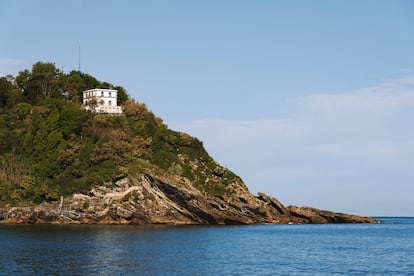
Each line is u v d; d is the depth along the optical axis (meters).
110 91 197.88
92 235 112.69
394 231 180.88
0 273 63.19
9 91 197.12
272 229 167.50
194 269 70.94
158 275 65.12
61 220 150.50
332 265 80.94
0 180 158.88
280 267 76.88
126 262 74.38
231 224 171.38
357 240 133.62
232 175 173.75
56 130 170.12
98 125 174.88
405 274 72.81
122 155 161.00
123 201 150.88
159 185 155.62
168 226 149.38
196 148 181.25
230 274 68.31
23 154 169.12
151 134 179.88
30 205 153.25
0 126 176.62
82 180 155.00
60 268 67.56
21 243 95.19
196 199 158.00
